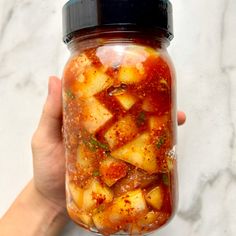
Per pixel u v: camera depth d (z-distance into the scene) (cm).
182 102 28
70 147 22
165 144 21
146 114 21
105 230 21
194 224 29
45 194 28
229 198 28
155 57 21
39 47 29
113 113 20
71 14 21
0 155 30
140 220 21
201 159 28
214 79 28
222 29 28
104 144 21
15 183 29
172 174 22
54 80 26
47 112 26
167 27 22
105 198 21
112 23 20
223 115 28
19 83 29
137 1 20
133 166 21
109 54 21
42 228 28
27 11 29
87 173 21
